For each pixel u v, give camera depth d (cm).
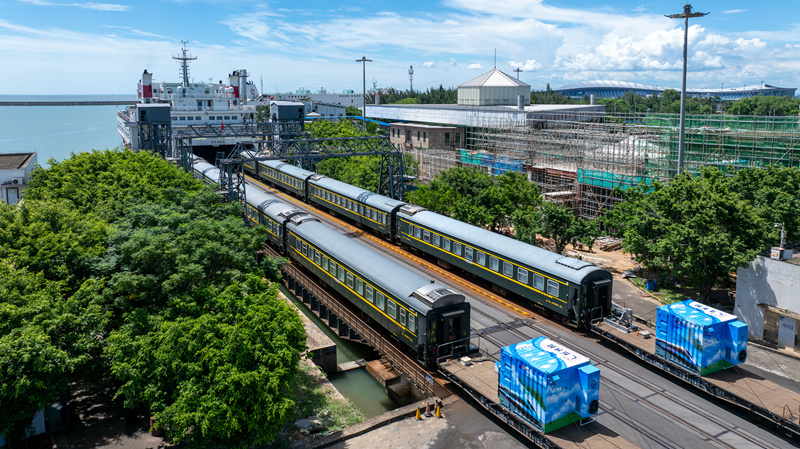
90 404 2705
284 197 7725
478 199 5575
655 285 4200
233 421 2102
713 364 2631
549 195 6128
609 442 2131
